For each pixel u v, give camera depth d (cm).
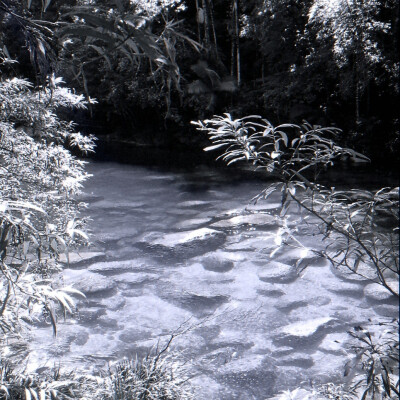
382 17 1349
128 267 601
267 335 448
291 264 601
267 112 1588
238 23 1734
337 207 204
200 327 461
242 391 359
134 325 464
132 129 1828
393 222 656
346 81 1352
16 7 112
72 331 428
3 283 167
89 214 820
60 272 498
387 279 548
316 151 199
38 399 194
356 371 227
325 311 493
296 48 1538
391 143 1320
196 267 614
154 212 850
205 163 1368
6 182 307
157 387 269
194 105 1558
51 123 420
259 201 912
